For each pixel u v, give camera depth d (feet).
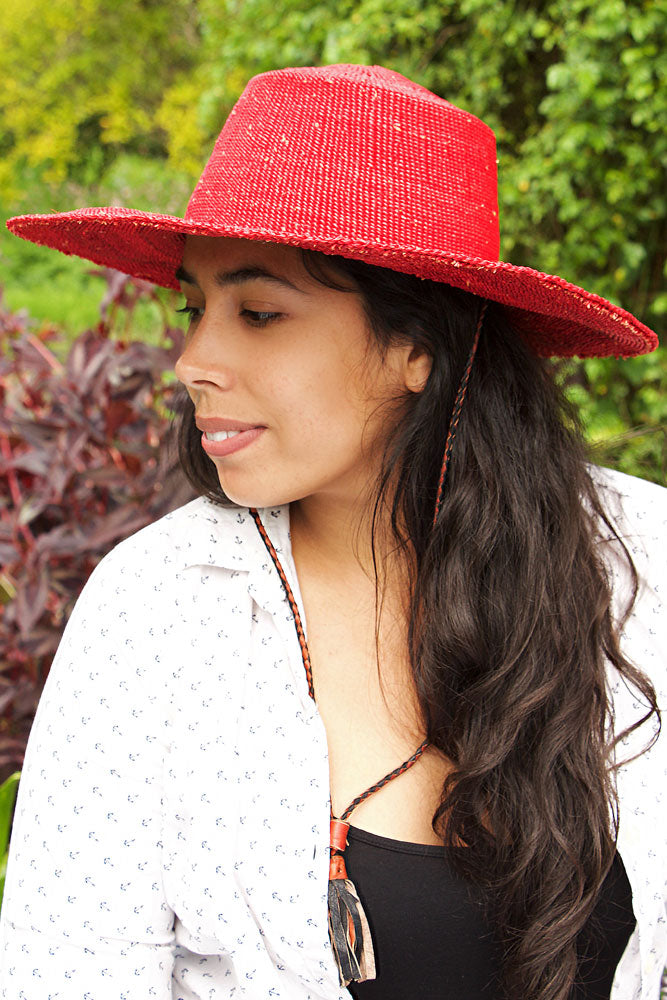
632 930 3.23
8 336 6.55
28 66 28.66
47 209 28.32
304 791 3.00
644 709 3.32
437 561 3.27
